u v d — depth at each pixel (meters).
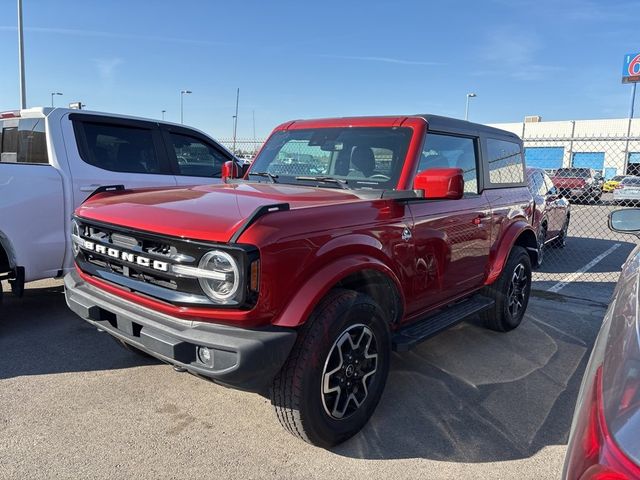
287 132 4.54
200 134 6.40
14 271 4.59
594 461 1.29
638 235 3.65
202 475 2.78
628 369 1.47
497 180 4.89
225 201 3.10
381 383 3.32
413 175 3.62
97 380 3.87
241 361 2.49
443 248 3.87
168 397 3.63
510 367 4.34
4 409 3.40
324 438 2.97
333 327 2.86
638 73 40.50
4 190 4.49
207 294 2.60
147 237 2.79
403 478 2.82
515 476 2.87
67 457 2.89
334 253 2.88
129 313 2.89
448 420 3.44
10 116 5.45
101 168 5.30
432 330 3.75
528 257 5.26
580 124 42.25
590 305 6.29
